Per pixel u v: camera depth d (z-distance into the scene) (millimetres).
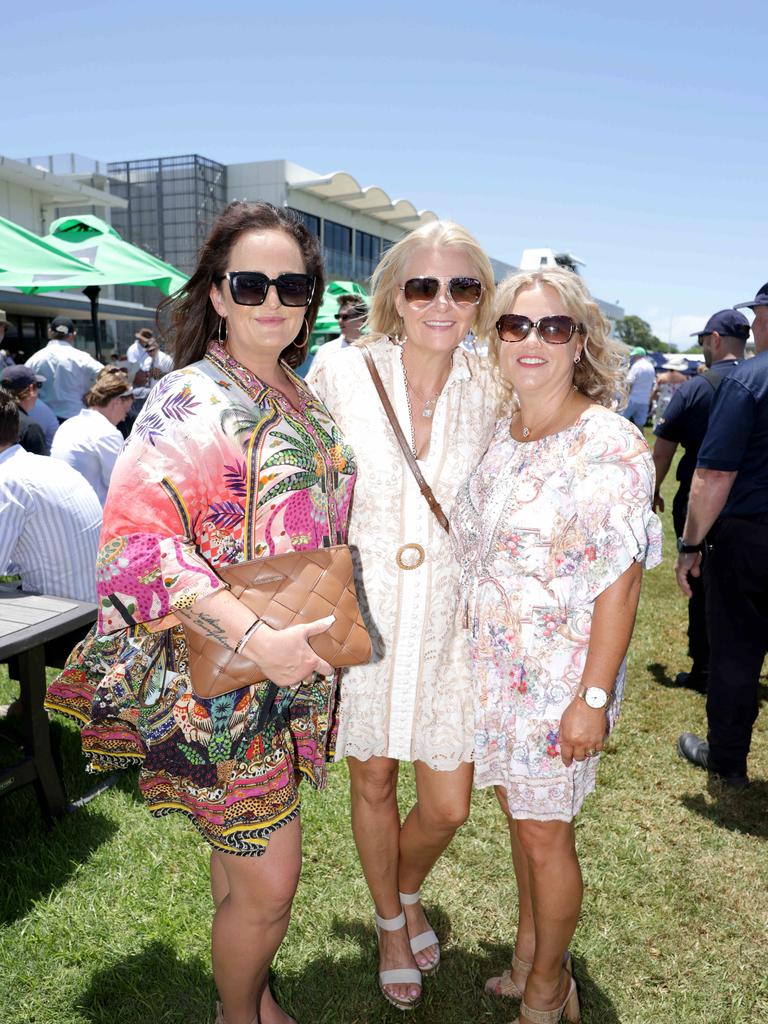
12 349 19562
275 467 1529
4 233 6516
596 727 1707
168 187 32062
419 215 37250
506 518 1775
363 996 2146
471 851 2773
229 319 1610
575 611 1743
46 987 2121
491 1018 2100
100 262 7375
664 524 8781
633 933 2404
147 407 1528
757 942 2393
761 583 3084
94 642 1664
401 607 1904
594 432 1711
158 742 1595
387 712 1949
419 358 1940
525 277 1795
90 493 3295
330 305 10742
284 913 1719
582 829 2961
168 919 2352
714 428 2959
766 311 3045
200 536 1505
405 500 1891
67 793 3016
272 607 1488
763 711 4105
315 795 3080
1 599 2896
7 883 2502
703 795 3244
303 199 32438
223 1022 1943
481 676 1863
